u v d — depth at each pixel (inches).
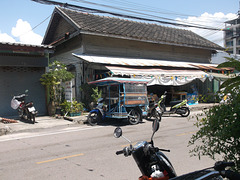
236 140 104.8
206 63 834.2
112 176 180.1
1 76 473.4
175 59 752.3
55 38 757.3
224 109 105.6
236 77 117.3
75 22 578.9
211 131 109.4
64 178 178.4
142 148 118.9
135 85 423.8
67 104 477.1
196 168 192.7
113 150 251.3
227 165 90.4
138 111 432.1
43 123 425.1
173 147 256.5
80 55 547.2
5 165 211.2
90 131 367.2
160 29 816.3
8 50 450.6
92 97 521.7
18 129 372.8
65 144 283.7
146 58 680.4
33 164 211.9
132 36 604.4
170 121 458.0
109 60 548.1
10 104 481.7
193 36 887.1
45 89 522.9
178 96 702.5
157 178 113.3
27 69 501.7
